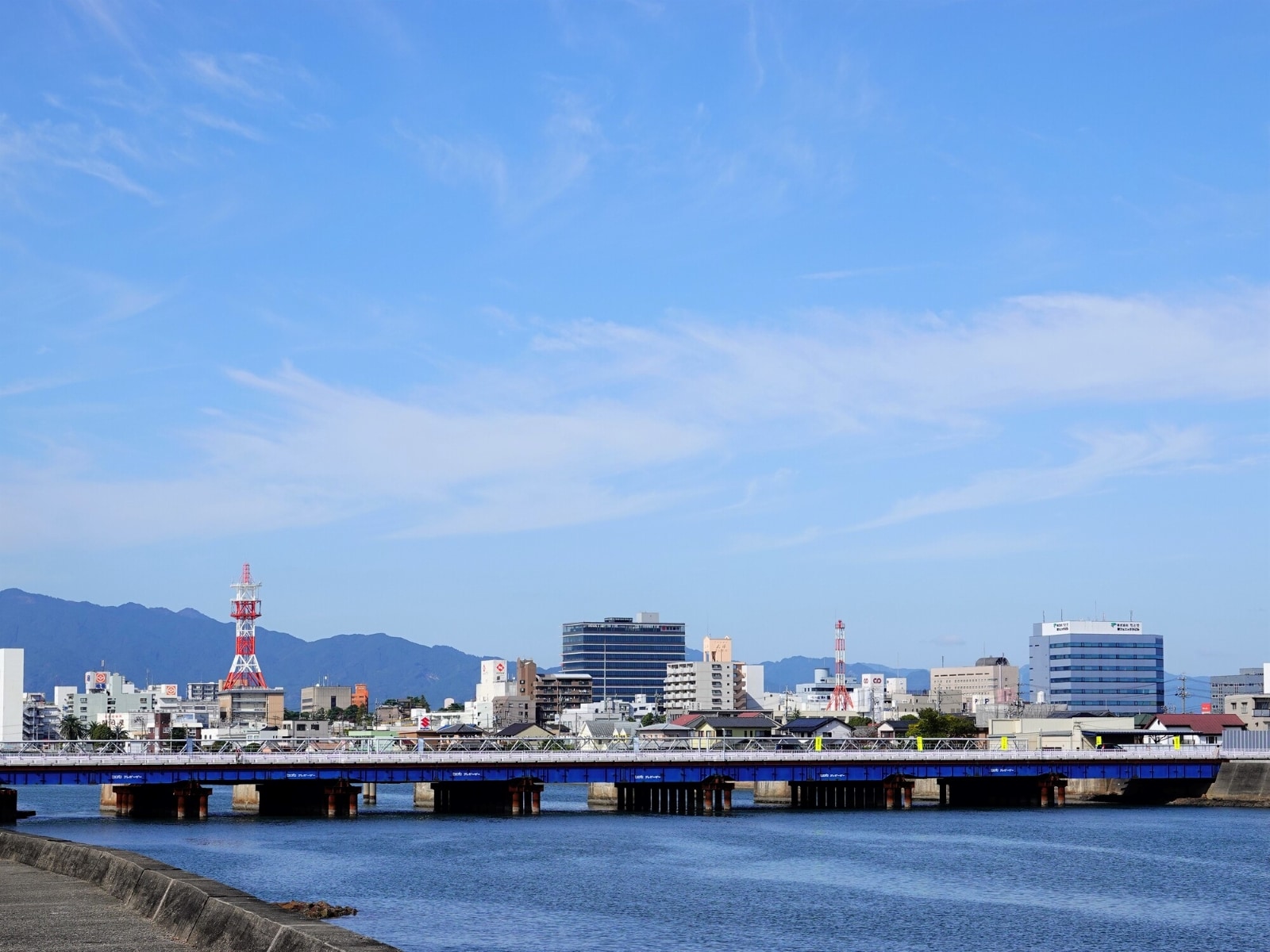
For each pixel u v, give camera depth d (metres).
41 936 44.06
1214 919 81.00
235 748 165.00
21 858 66.62
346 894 87.31
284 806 155.25
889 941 73.69
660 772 156.12
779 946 71.94
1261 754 173.50
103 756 139.38
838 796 174.75
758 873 99.56
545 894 88.31
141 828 131.00
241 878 94.31
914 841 123.19
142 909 48.66
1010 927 78.00
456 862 104.44
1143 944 73.12
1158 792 179.50
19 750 159.62
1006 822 144.50
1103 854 112.88
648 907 83.69
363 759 147.38
